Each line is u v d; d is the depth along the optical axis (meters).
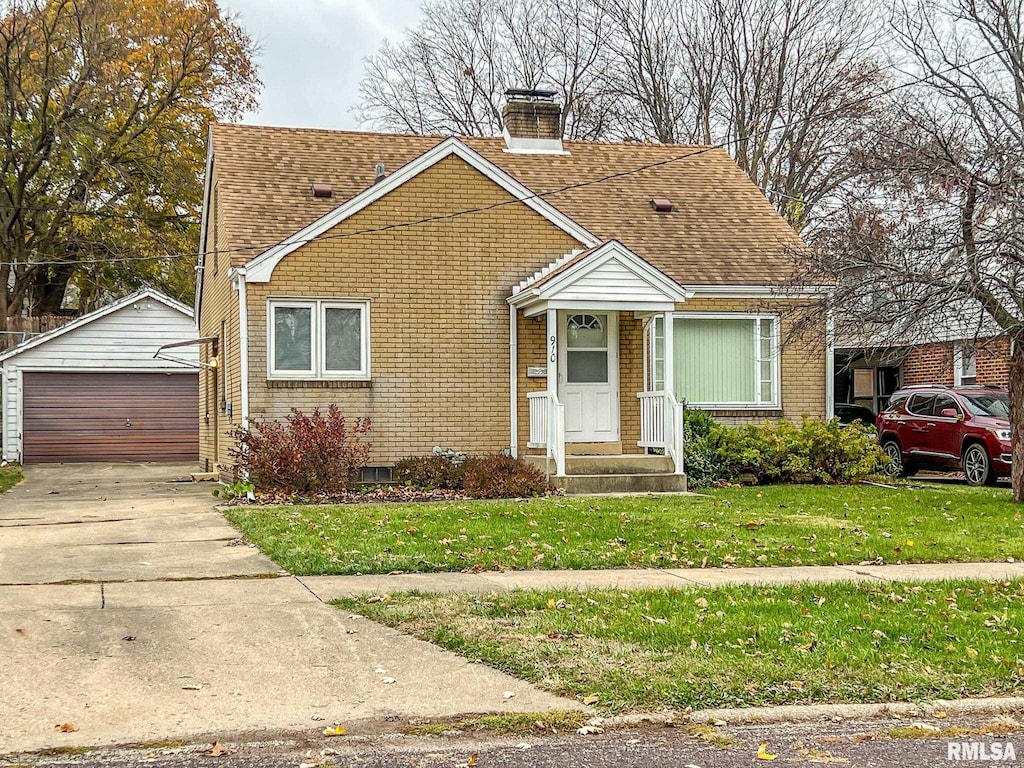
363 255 18.45
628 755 5.78
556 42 40.06
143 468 26.56
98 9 35.38
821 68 35.16
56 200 37.34
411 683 6.87
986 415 19.83
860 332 16.02
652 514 14.20
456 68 41.53
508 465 17.22
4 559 11.00
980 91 17.30
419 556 10.89
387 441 18.48
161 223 39.09
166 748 5.80
